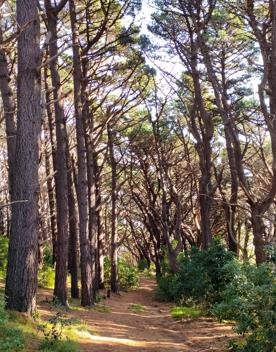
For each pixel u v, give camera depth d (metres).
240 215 23.00
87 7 15.69
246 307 7.39
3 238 20.45
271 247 8.07
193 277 15.72
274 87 12.23
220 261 14.88
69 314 12.48
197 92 17.83
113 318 14.14
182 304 17.95
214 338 10.98
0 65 11.49
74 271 17.03
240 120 18.42
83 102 17.22
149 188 31.20
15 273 9.31
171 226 30.61
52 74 14.33
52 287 18.02
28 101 9.84
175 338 11.69
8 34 15.48
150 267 49.97
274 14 12.24
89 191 18.19
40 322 9.39
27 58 9.91
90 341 9.65
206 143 18.39
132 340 10.78
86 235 15.89
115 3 16.34
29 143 9.70
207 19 15.29
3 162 30.75
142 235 45.62
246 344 8.06
